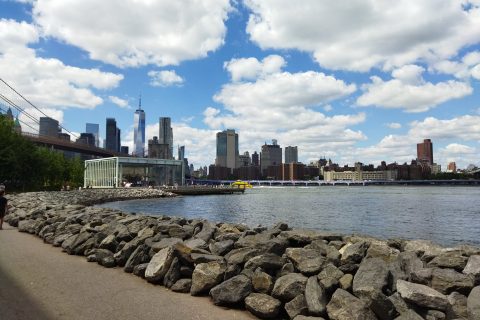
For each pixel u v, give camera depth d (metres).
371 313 6.72
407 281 7.80
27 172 77.56
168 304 8.20
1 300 8.19
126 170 147.50
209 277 8.80
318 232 12.12
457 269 8.22
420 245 10.53
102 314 7.49
